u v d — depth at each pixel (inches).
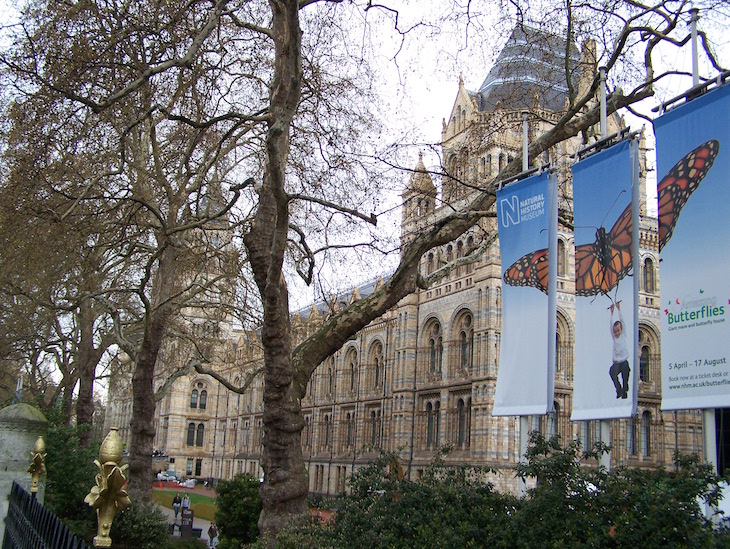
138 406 1221.7
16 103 853.8
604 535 420.2
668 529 410.0
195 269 1339.8
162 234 1021.2
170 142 1105.4
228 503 1226.6
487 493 561.3
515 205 730.8
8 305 1594.5
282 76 842.8
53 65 818.2
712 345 502.9
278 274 743.7
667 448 2292.1
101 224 1042.1
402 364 2674.7
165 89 1007.6
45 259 1014.4
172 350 1812.3
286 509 754.8
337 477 3211.1
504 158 2247.8
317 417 3523.6
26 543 447.2
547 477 495.2
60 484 1019.3
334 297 1154.7
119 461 356.5
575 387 622.5
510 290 720.3
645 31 893.2
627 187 596.4
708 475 453.1
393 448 2635.3
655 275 2411.4
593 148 663.8
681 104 547.2
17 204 879.7
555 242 689.0
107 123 942.4
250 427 4441.4
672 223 543.5
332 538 546.3
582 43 997.8
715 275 507.2
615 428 2225.6
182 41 890.1
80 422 1585.9
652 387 2340.1
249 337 1451.8
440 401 2463.1
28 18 824.3
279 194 687.7
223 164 1298.0
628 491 447.5
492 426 2143.2
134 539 1074.7
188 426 5004.9
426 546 481.4
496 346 2210.9
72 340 1728.6
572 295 2246.6
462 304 2399.1
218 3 805.9
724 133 513.0
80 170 965.2
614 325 589.3
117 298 1729.8
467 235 2400.3
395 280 818.2
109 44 820.6
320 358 828.0
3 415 658.8
